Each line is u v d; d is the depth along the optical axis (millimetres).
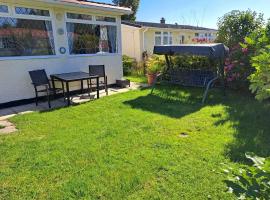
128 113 5797
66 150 3885
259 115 5367
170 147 3906
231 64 7598
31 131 4785
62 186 2957
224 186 2861
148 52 17469
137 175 3135
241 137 4223
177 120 5219
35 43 7273
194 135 4379
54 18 7465
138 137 4336
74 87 8250
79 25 8227
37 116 5738
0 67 6535
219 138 4211
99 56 8852
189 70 8203
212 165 3318
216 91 7898
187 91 8031
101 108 6297
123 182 3004
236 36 9016
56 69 7730
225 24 9367
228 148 3803
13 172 3283
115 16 9117
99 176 3143
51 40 7590
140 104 6594
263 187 1619
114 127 4859
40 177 3160
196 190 2816
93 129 4781
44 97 7480
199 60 8500
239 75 7555
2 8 6410
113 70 9422
